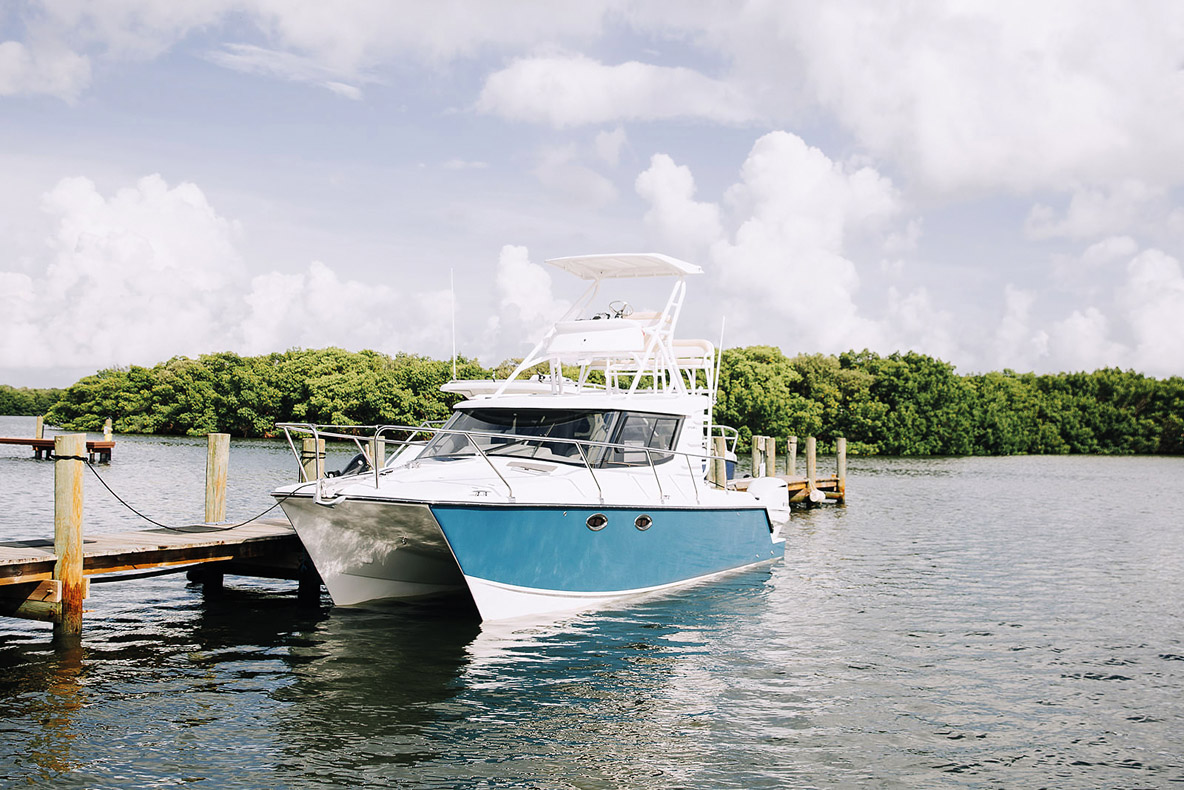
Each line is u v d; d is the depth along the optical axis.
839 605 12.16
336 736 6.82
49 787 5.84
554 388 13.70
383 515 9.58
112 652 8.99
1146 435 94.88
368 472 10.94
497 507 9.56
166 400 78.44
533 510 9.96
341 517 9.84
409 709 7.46
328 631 9.88
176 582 12.86
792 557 16.61
